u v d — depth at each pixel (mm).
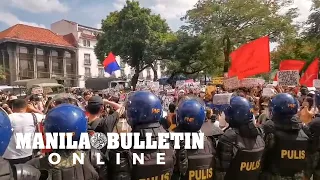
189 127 3105
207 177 3184
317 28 30984
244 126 3336
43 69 51281
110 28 42375
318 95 5578
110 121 4008
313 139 3756
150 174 2822
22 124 4863
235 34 32312
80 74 58562
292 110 3609
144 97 2908
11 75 47125
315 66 12750
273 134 3629
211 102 10883
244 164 3311
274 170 3676
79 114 2553
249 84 13539
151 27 40594
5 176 2008
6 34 48406
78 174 2492
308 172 3834
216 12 32969
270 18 31422
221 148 3285
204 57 35156
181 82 23047
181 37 36594
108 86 41000
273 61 33562
